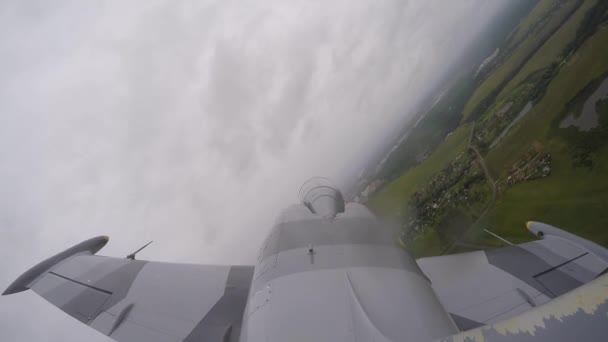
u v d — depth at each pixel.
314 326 4.72
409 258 6.88
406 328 4.50
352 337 4.39
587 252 7.47
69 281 10.46
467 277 8.06
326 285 5.64
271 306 5.43
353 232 7.61
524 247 8.48
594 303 1.61
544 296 6.79
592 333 1.47
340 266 6.20
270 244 7.69
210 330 7.80
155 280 10.09
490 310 6.86
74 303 9.50
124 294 9.50
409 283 5.71
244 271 10.45
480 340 1.85
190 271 10.52
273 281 6.11
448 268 8.63
